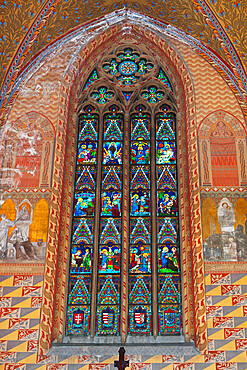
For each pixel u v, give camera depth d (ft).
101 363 33.58
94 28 44.14
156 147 41.27
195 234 36.86
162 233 38.22
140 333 35.45
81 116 42.68
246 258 36.01
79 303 36.37
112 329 35.63
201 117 40.68
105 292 36.68
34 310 34.86
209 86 41.75
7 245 36.70
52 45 42.70
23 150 39.81
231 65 41.32
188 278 36.32
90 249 37.91
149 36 44.19
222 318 34.37
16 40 38.99
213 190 38.14
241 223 37.14
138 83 43.45
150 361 33.47
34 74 42.27
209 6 39.19
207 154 39.34
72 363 33.55
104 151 41.27
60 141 40.14
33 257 36.35
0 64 38.99
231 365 33.17
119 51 44.60
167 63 43.60
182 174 39.63
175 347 34.06
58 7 39.65
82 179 40.37
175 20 42.45
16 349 33.86
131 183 40.06
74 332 35.60
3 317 34.65
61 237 37.76
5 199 38.24
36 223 37.42
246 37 38.81
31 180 38.81
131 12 43.91
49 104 41.39
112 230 38.50
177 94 42.60
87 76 43.88
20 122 40.65
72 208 39.27
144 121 42.34
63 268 36.83
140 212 39.01
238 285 35.22
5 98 40.32
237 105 41.01
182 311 35.70
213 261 35.94
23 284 35.55
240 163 39.06
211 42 41.63
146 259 37.50
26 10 38.22
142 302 36.32
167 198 39.42
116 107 42.98
